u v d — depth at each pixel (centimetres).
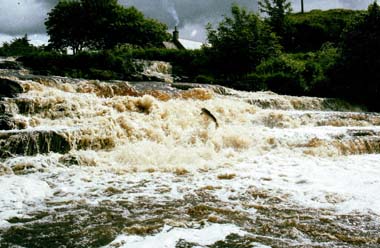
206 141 1059
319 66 2434
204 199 612
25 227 492
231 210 556
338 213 545
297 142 1057
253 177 756
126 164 866
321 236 461
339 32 4169
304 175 772
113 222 509
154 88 1730
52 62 2366
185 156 908
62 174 765
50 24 4266
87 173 779
